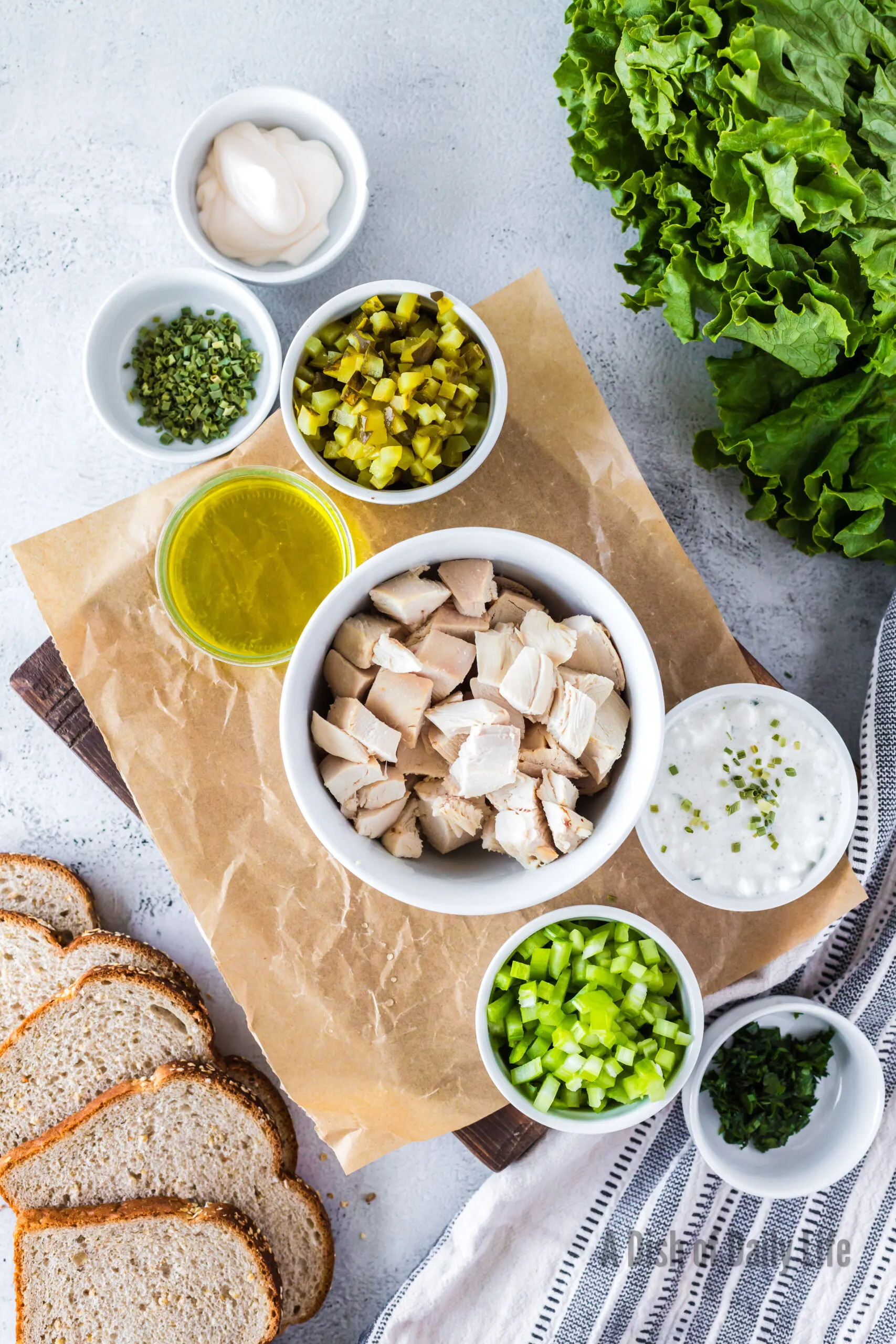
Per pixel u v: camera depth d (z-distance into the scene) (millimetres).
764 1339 787
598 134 735
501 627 711
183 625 736
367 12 796
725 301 720
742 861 755
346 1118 757
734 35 671
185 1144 777
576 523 769
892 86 684
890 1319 782
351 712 689
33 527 797
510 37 800
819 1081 799
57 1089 782
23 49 792
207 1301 773
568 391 766
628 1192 791
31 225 795
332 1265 789
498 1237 789
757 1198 789
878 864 783
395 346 726
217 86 796
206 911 758
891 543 770
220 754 760
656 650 771
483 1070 763
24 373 796
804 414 743
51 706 772
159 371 766
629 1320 779
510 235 802
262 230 753
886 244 690
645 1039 747
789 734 758
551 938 749
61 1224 766
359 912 763
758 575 813
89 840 800
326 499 738
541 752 697
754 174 683
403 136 798
